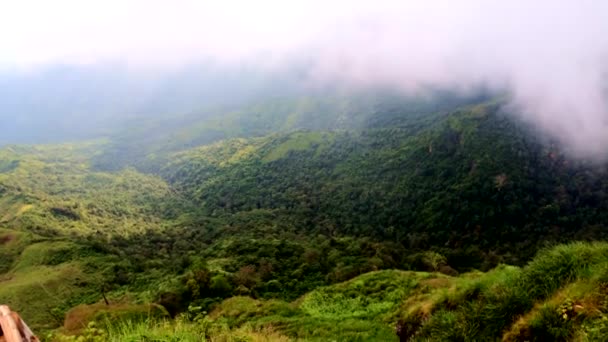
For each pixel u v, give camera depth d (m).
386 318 22.22
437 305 11.98
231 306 35.59
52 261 95.00
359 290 32.88
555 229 143.62
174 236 143.62
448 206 152.75
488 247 137.00
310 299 32.66
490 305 8.02
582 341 5.64
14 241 108.88
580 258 7.57
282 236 130.88
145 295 60.56
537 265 8.08
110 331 8.50
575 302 6.61
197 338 8.51
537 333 6.76
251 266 70.50
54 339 9.12
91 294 74.94
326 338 21.02
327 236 138.25
